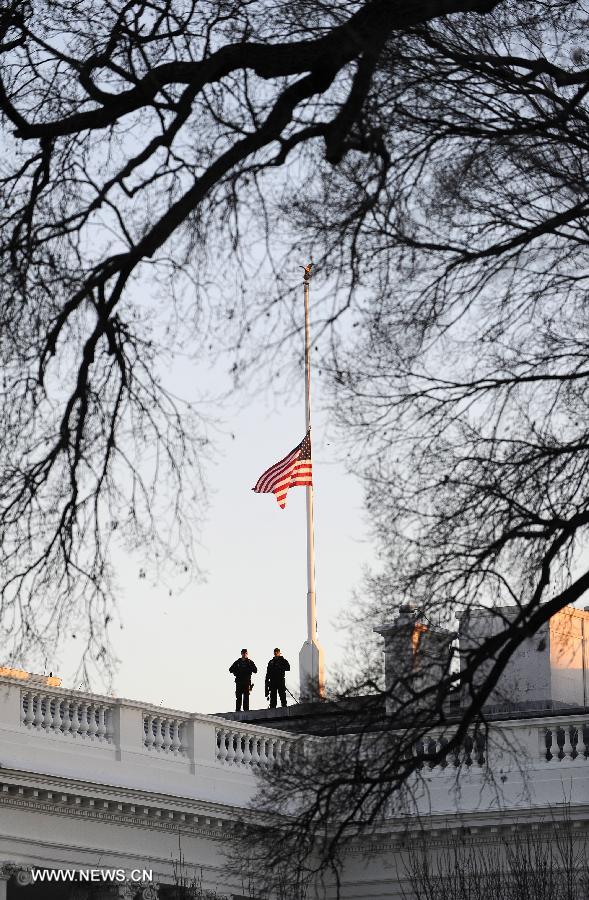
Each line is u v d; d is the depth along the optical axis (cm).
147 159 2042
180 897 5197
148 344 2109
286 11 2178
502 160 2298
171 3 2172
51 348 2062
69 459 2067
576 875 5366
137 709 5297
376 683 2328
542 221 2317
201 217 2106
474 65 2261
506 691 2709
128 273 2033
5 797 4834
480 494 2291
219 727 5547
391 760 2345
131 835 5197
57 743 5025
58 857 4966
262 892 2753
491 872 5212
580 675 6612
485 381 2338
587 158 2289
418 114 2244
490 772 2894
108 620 2084
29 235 2080
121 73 2056
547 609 2148
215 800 5391
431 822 5438
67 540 2073
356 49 2008
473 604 2267
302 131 2047
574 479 2281
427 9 2017
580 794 5509
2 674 4869
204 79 2028
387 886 5428
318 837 2914
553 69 2236
